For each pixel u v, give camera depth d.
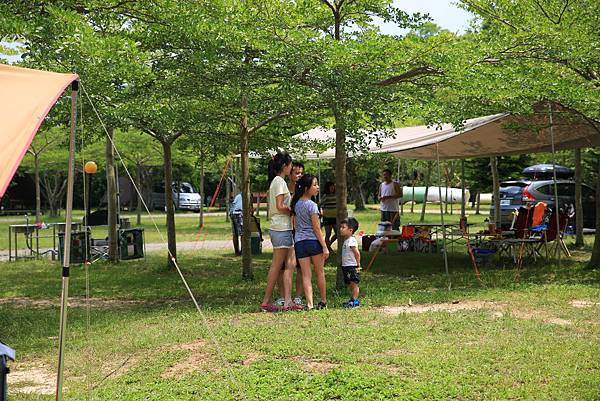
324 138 14.49
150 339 7.12
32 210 47.19
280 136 13.58
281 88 9.79
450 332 7.20
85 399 5.34
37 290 11.52
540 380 5.51
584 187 21.39
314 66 9.43
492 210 20.88
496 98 10.21
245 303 9.58
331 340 6.82
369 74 9.48
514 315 8.19
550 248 14.79
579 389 5.26
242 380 5.63
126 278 12.77
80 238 15.28
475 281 11.26
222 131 13.22
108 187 15.47
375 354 6.32
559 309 8.50
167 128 11.48
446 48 9.74
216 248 18.81
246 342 6.85
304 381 5.55
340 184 10.67
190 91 10.30
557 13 11.77
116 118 10.39
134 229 16.02
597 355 6.18
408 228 16.03
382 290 10.38
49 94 4.59
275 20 9.45
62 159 29.41
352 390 5.31
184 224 29.73
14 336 7.75
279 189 8.80
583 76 11.91
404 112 9.76
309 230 8.78
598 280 10.97
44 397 5.41
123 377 5.89
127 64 8.58
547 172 22.19
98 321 8.44
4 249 20.27
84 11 9.02
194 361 6.30
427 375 5.64
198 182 49.94
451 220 29.53
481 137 13.68
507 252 14.82
